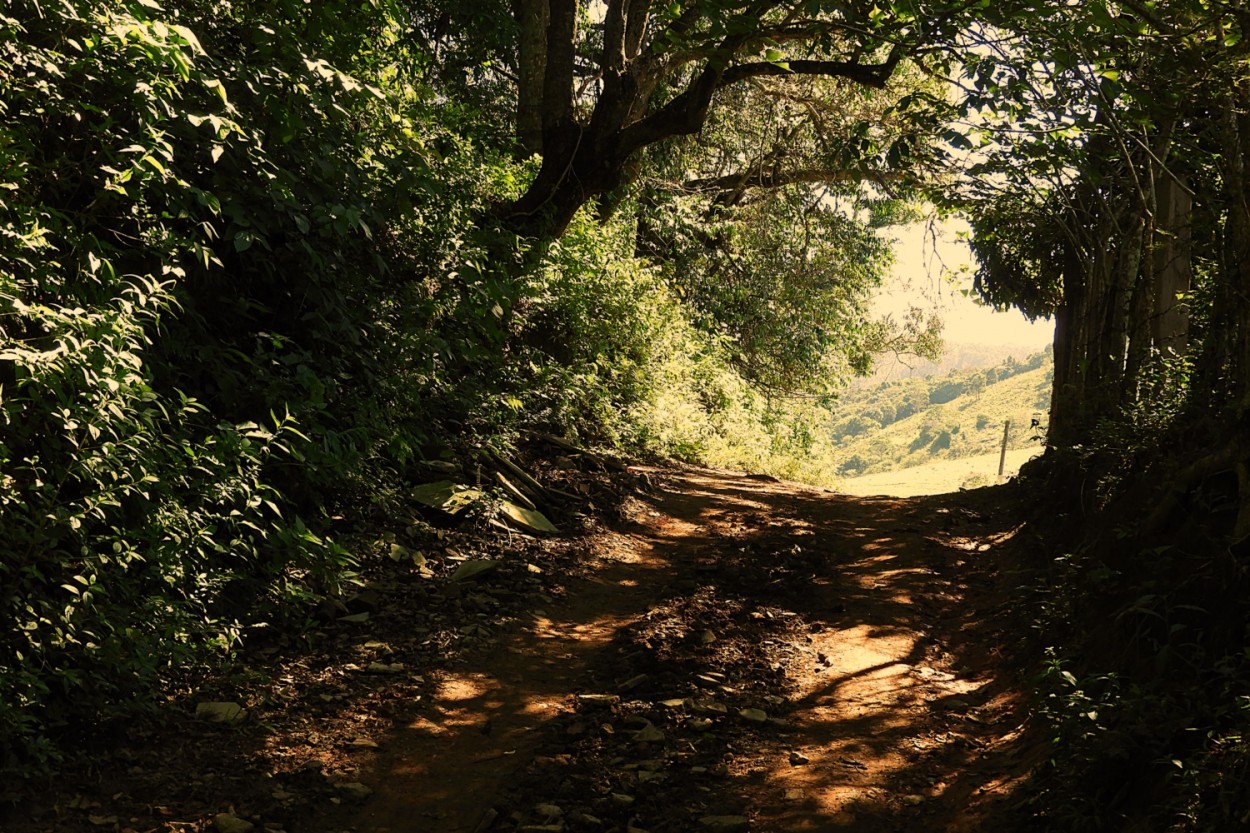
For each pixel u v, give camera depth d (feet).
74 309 17.24
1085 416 31.53
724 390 65.67
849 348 92.12
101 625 16.96
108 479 18.03
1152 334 28.99
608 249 52.34
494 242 35.24
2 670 14.96
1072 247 41.29
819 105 69.77
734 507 38.81
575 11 44.50
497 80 61.46
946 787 16.88
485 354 30.73
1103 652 18.16
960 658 23.67
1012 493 40.50
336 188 26.12
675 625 24.44
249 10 24.26
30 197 18.21
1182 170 29.94
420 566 26.22
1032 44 24.34
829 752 18.19
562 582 27.37
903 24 27.20
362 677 20.40
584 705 19.97
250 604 21.57
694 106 39.81
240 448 20.02
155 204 22.27
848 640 24.36
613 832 15.16
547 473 35.55
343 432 24.08
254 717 18.19
